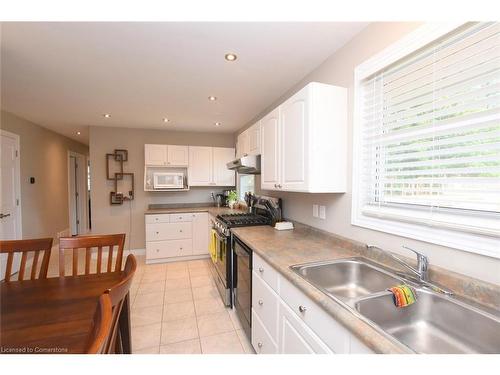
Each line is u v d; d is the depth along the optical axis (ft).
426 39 3.70
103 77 7.14
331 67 5.95
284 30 4.95
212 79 7.32
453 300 3.07
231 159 14.55
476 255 3.14
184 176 14.25
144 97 8.84
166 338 6.44
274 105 9.25
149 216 12.38
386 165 4.66
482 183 3.19
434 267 3.54
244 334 6.61
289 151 5.94
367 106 5.04
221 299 8.65
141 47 5.57
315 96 5.14
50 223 14.33
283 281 4.26
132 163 13.96
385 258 4.42
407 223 4.08
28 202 12.13
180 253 12.89
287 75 7.06
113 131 13.60
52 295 3.90
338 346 2.90
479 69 3.22
